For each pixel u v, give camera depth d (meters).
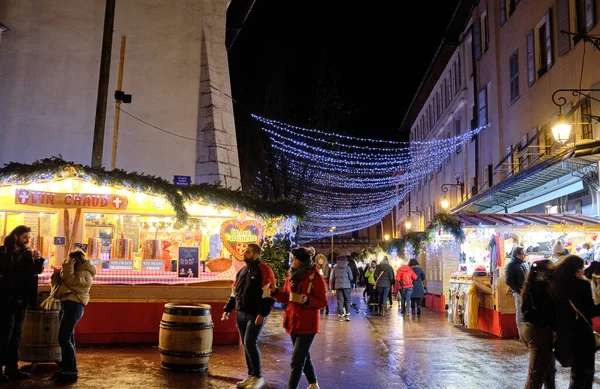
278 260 18.56
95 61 16.97
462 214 14.20
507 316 11.66
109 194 10.80
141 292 9.91
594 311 5.36
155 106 17.31
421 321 15.05
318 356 9.23
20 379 6.95
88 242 10.52
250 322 6.70
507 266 9.29
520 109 20.36
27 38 16.55
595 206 13.92
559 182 15.62
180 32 18.11
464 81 28.06
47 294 8.69
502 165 21.84
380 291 17.23
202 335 7.69
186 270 10.21
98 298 9.76
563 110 16.48
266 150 27.55
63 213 10.72
